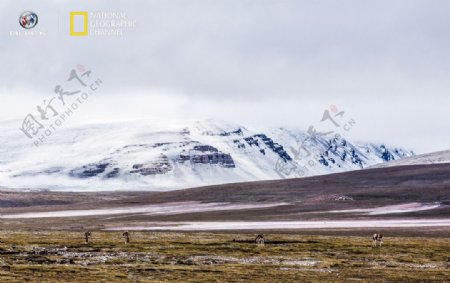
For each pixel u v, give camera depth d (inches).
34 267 4069.9
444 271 4254.4
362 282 3666.3
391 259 5007.4
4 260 4569.4
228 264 4566.9
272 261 4815.5
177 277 3754.9
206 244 6048.2
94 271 3949.3
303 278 3801.7
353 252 5487.2
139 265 4389.8
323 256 5182.1
